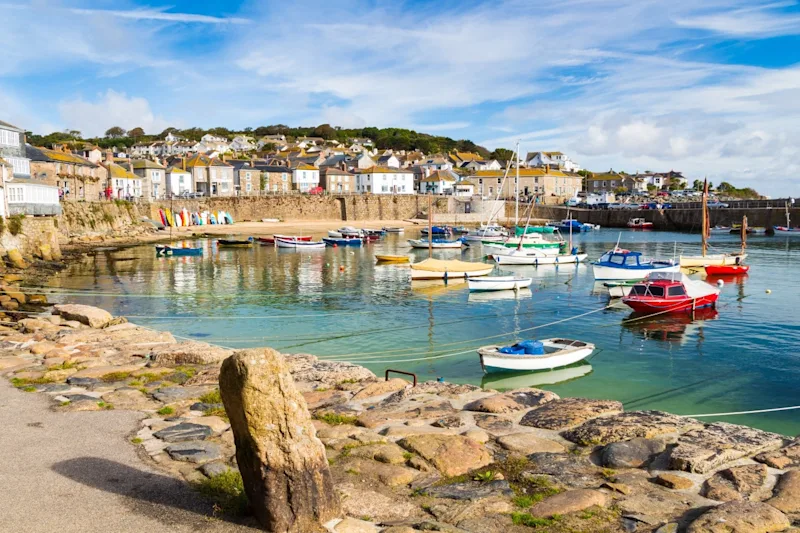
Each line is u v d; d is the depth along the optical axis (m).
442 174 146.38
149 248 73.38
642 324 31.73
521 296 41.22
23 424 11.66
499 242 70.81
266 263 60.69
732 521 7.75
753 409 19.30
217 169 121.94
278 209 114.81
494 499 8.74
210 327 31.11
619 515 8.32
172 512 8.14
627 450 10.45
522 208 132.25
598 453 10.70
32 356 17.73
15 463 9.70
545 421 12.23
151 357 17.20
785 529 7.75
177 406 13.00
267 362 7.72
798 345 27.23
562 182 147.00
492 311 35.84
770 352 26.09
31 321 23.91
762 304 36.78
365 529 7.83
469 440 10.78
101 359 17.31
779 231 95.31
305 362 17.97
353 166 147.25
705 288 34.81
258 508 7.79
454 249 76.81
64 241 71.56
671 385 21.77
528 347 22.53
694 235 97.44
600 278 47.00
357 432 11.56
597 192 161.25
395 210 126.06
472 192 146.38
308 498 7.82
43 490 8.72
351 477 9.53
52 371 15.77
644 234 101.19
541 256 59.06
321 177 137.88
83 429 11.41
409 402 13.73
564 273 53.72
